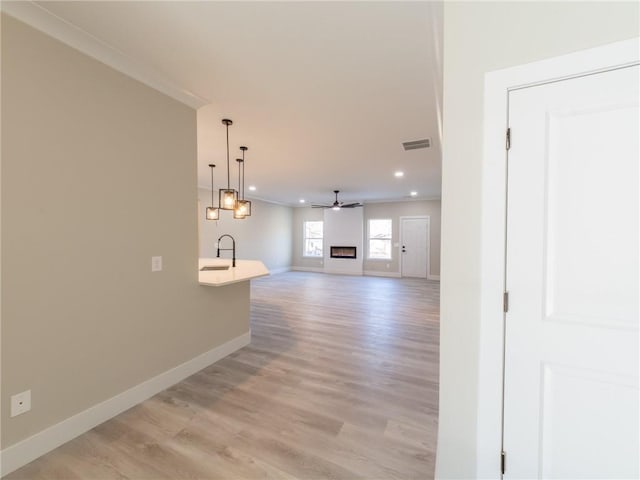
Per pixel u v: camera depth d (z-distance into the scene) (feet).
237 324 10.83
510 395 4.10
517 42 3.95
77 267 6.04
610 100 3.56
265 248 31.01
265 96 8.39
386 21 5.43
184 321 8.57
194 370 8.91
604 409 3.69
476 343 4.25
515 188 3.98
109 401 6.65
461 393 4.37
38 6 5.08
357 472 5.22
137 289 7.23
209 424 6.49
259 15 5.28
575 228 3.75
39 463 5.35
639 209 3.48
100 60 6.31
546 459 3.99
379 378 8.64
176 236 8.23
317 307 17.33
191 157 8.56
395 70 7.09
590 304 3.70
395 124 10.36
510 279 4.05
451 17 4.28
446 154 4.32
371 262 31.96
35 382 5.45
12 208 5.10
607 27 3.56
